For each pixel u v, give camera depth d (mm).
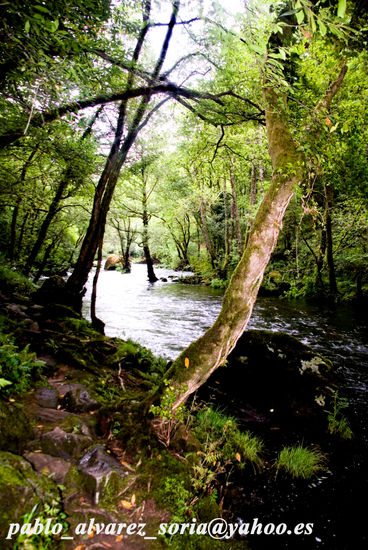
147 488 2615
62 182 8125
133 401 3885
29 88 2703
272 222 2930
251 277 2982
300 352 5312
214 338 3125
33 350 4805
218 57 5301
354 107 5402
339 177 7984
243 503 3080
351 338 9203
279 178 2928
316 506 3133
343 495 3309
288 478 3545
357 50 3141
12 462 2234
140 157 8867
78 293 7887
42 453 2619
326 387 4883
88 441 2955
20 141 5340
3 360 3625
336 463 3887
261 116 7020
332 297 14352
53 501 2129
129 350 5953
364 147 6754
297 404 4879
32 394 3623
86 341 5629
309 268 17547
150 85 5652
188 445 3318
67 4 2379
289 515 2992
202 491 2881
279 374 5211
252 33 1806
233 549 2422
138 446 3029
